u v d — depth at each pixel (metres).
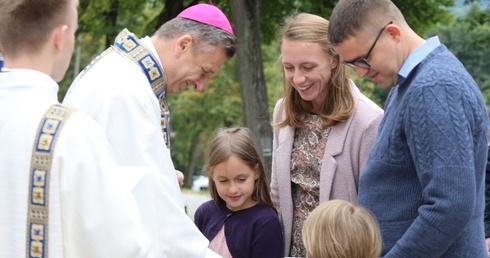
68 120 2.14
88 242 2.11
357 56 2.94
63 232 2.12
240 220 3.65
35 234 2.10
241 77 9.89
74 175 2.10
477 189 2.88
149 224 2.64
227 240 3.65
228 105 24.75
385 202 2.97
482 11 13.24
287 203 3.64
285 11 11.59
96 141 2.15
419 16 12.12
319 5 10.83
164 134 3.26
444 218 2.66
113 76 3.00
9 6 2.16
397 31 2.89
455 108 2.68
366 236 2.63
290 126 3.65
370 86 18.14
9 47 2.19
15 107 2.15
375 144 3.06
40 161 2.10
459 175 2.64
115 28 12.29
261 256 3.59
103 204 2.11
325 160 3.49
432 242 2.71
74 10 2.27
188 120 26.50
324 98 3.50
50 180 2.10
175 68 3.21
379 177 2.98
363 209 2.73
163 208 2.77
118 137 2.89
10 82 2.17
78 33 12.55
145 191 2.58
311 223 2.70
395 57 2.91
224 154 3.57
